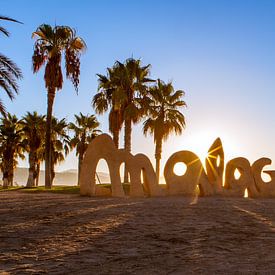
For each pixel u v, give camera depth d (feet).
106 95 133.18
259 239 29.96
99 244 27.99
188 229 34.47
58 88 120.16
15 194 93.09
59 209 49.42
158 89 138.92
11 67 80.07
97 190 79.46
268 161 88.99
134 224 37.14
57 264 22.45
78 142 188.55
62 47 120.67
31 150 167.32
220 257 23.94
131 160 81.30
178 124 137.69
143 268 21.48
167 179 83.51
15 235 31.19
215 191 84.74
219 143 86.89
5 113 82.79
